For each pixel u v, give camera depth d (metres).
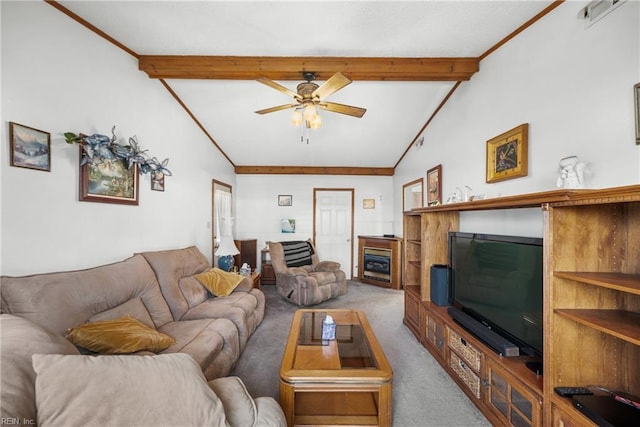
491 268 2.00
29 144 1.65
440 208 2.41
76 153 1.98
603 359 1.31
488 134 2.47
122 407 0.86
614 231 1.30
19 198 1.60
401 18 2.06
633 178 1.33
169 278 2.54
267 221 5.88
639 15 1.31
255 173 5.82
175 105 3.33
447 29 2.18
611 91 1.42
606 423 1.06
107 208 2.27
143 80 2.72
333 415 1.70
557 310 1.29
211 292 2.95
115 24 2.13
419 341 2.88
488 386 1.75
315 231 5.91
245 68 2.63
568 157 1.55
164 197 3.09
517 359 1.67
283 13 2.02
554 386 1.30
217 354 2.05
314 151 5.06
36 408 0.83
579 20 1.61
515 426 1.53
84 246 2.05
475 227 2.65
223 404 1.14
